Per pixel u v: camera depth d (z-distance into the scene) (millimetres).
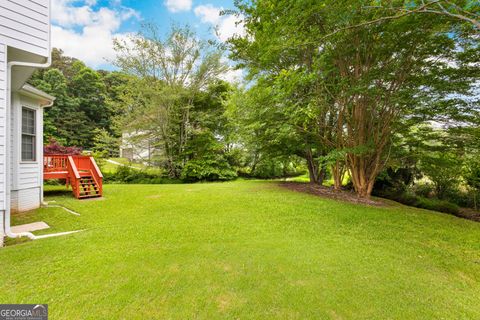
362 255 3068
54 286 2154
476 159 6578
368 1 4398
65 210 5414
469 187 7953
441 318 1896
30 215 4977
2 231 3479
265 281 2359
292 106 6582
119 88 13133
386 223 4617
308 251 3135
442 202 7707
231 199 6477
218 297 2078
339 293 2189
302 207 5555
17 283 2186
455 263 2986
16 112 5238
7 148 3594
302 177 17688
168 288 2186
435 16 4559
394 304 2055
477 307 2064
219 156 14664
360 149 6312
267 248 3209
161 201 6395
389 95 5973
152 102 12484
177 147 14648
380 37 5516
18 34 3734
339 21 4625
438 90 5336
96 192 7246
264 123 8320
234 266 2662
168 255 2898
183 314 1845
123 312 1845
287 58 7008
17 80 4699
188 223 4352
